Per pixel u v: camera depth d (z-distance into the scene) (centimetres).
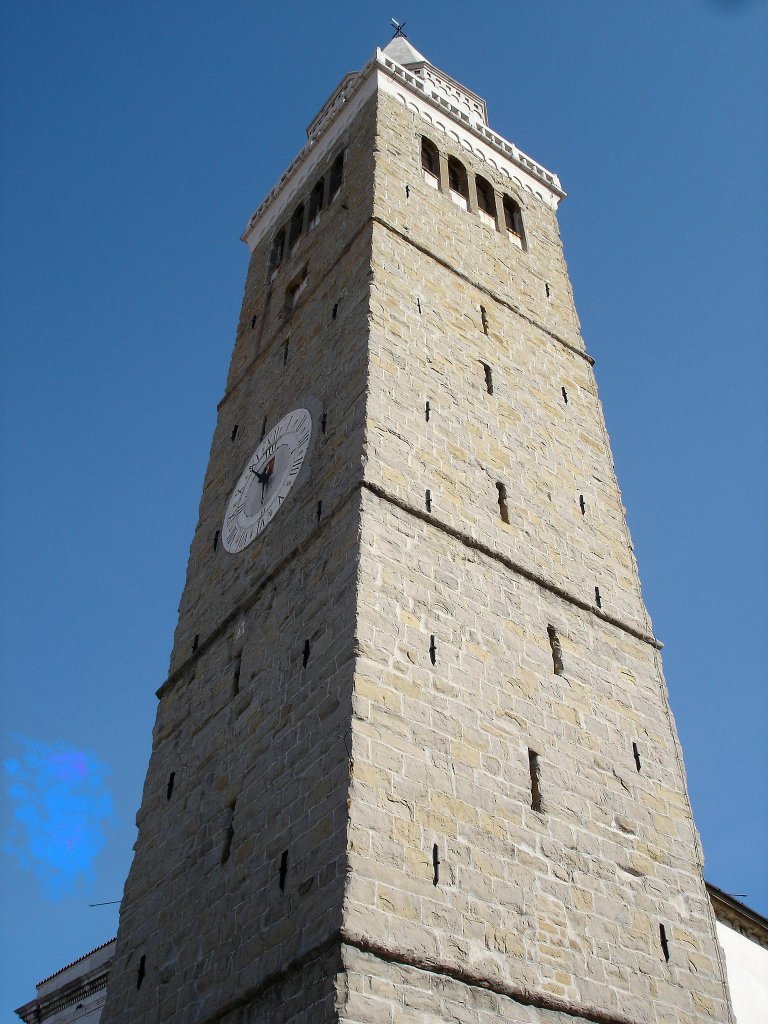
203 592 3338
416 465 2955
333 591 2639
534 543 3086
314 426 3216
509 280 4009
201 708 2962
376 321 3281
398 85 4422
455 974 2092
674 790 2858
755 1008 3097
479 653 2666
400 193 3912
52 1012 3756
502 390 3475
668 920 2567
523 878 2350
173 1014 2373
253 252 4747
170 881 2662
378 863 2133
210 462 3888
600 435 3706
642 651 3122
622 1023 2294
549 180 4778
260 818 2448
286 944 2139
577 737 2733
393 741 2336
